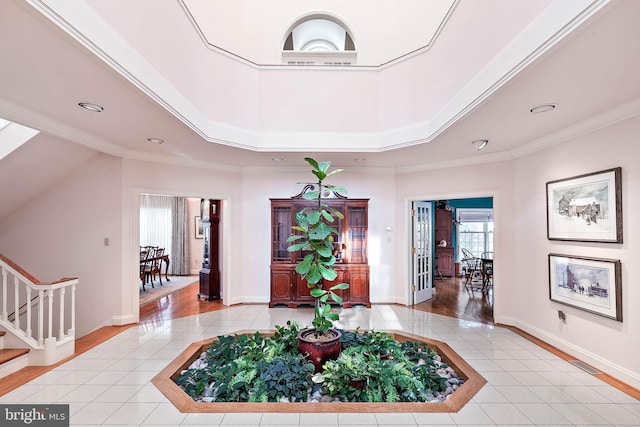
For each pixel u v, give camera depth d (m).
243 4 6.04
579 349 3.33
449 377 3.16
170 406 2.48
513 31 2.27
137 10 2.48
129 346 3.70
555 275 3.63
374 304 5.66
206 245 6.34
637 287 2.74
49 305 3.27
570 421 2.30
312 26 6.59
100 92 2.57
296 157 4.96
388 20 5.97
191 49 3.51
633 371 2.77
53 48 1.94
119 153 4.35
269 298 5.71
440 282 7.99
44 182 4.26
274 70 4.55
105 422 2.28
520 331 4.23
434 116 3.79
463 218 9.18
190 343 3.79
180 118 3.23
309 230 3.61
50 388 2.75
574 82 2.37
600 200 3.05
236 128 4.29
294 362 3.07
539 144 3.86
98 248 4.46
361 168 5.72
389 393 2.68
